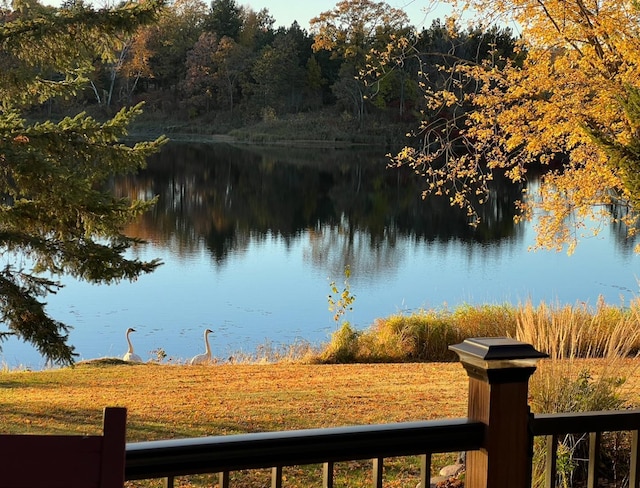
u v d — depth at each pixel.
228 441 1.81
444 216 32.38
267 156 53.12
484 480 2.12
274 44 62.41
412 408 7.33
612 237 27.84
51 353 7.52
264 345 13.40
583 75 8.16
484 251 24.77
